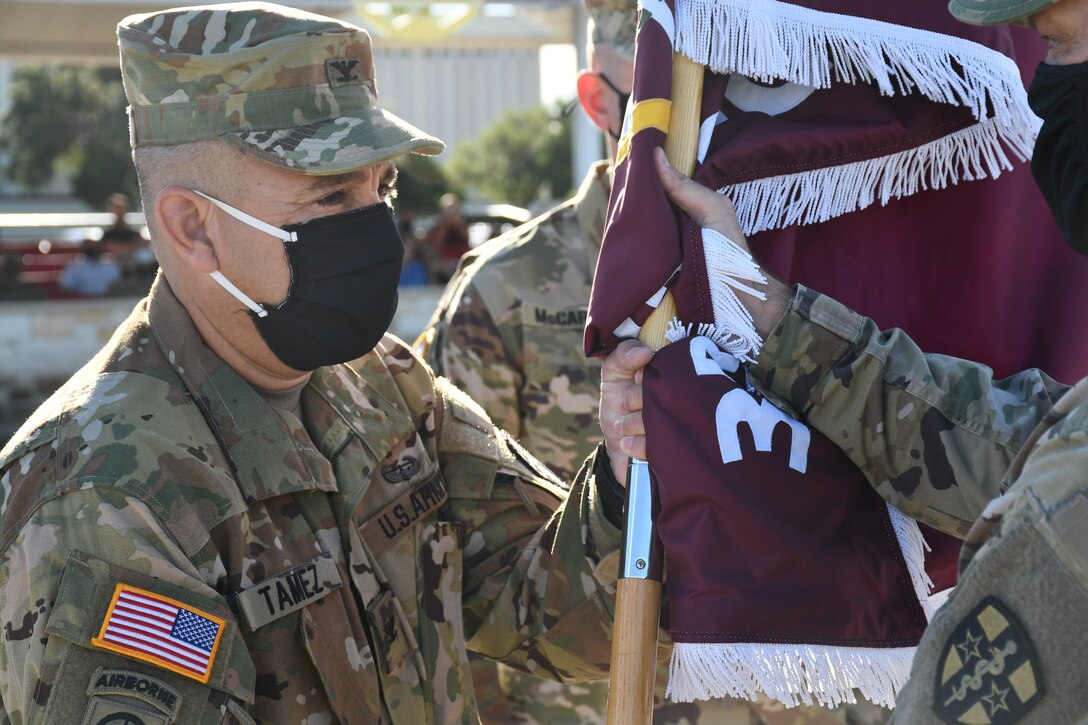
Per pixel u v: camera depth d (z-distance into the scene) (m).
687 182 1.61
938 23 1.66
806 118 1.68
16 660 1.39
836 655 1.53
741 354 1.58
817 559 1.54
